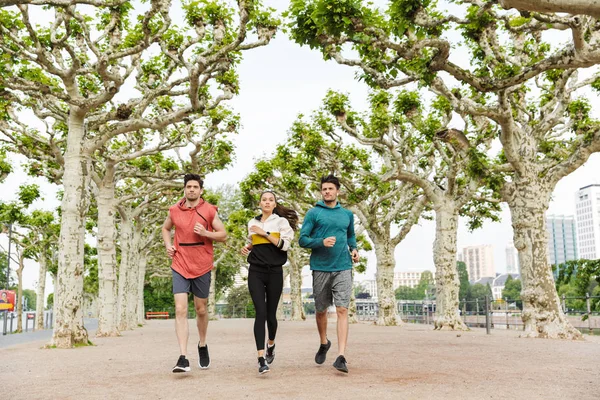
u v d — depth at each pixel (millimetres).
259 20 13727
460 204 20219
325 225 6250
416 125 19859
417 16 10469
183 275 6277
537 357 8195
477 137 19547
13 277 54406
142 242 35062
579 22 9289
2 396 4867
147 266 48750
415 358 7941
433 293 81625
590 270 19094
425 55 12219
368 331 18469
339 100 20578
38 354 10312
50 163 19844
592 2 5227
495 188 16016
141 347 11789
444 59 10961
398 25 10500
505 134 14211
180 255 6320
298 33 10781
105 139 13766
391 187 26109
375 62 12172
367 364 7043
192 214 6355
